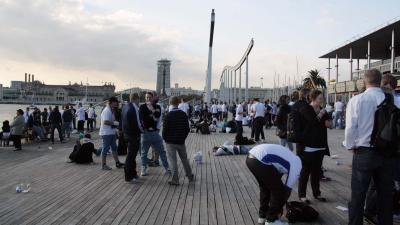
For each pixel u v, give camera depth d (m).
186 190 8.21
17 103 151.50
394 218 6.23
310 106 6.94
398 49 37.78
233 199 7.45
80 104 29.11
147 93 9.88
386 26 27.84
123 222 6.04
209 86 42.97
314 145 6.90
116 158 11.16
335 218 6.21
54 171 10.63
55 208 6.84
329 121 7.08
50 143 18.94
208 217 6.30
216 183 8.91
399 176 6.01
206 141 18.75
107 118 10.78
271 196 5.41
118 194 7.87
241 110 16.69
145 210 6.70
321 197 7.29
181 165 11.45
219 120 35.28
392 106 4.70
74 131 24.81
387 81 5.88
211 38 41.69
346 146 4.92
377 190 4.88
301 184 7.03
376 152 4.73
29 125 19.58
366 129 4.78
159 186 8.61
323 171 9.89
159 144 9.96
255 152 5.47
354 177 4.90
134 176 9.24
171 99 8.77
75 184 8.87
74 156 12.19
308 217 5.99
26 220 6.16
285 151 5.40
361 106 4.78
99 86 144.88
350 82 35.31
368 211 5.87
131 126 8.96
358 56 43.38
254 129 17.77
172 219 6.19
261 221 5.89
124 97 23.52
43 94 147.00
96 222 6.05
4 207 6.91
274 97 95.25
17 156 13.93
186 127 8.74
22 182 9.12
